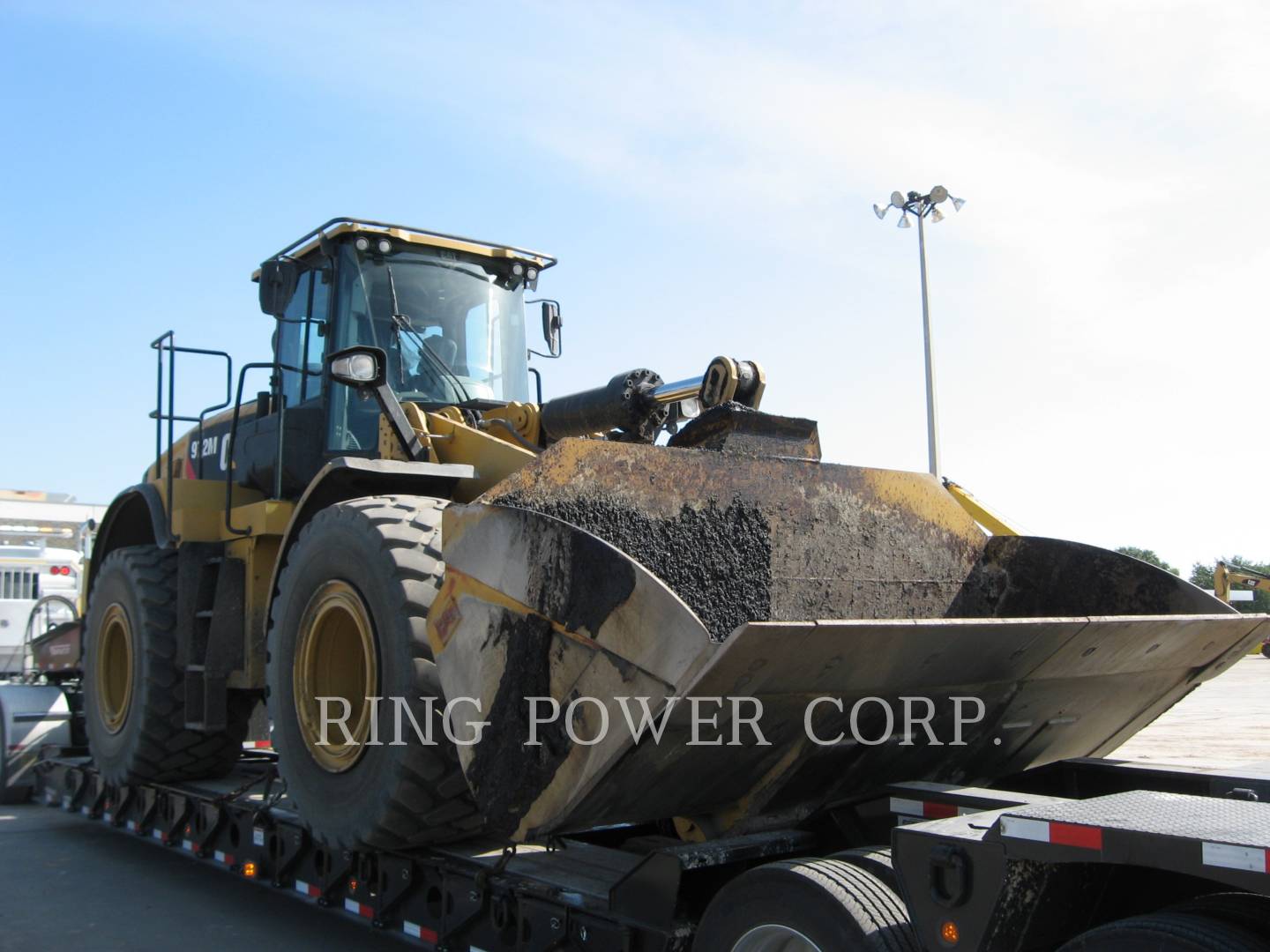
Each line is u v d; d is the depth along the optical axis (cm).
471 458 473
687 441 423
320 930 483
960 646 313
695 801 332
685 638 277
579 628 304
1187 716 1280
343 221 561
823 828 357
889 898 271
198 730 570
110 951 453
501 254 609
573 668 306
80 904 526
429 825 393
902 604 433
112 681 655
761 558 398
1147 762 426
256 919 499
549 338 634
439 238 588
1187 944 217
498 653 327
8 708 812
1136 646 363
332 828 414
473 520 342
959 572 460
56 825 723
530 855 419
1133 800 260
